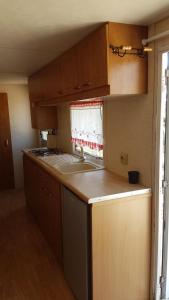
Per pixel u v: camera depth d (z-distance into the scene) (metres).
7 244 3.01
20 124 5.05
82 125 3.11
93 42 1.85
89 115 2.90
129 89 1.77
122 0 1.37
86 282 1.87
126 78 1.75
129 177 2.02
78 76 2.16
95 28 1.80
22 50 2.38
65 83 2.49
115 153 2.35
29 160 3.65
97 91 1.88
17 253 2.82
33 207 3.65
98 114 2.70
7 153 5.04
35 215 3.57
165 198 1.89
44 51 2.41
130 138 2.10
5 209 4.12
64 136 3.75
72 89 2.31
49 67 2.97
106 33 1.67
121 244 1.87
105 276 1.86
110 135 2.41
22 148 5.14
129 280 1.96
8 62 2.90
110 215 1.79
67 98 2.52
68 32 1.88
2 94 4.81
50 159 3.17
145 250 1.97
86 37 1.96
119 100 2.20
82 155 3.08
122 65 1.72
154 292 2.02
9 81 4.50
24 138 5.13
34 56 2.62
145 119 1.90
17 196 4.77
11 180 5.17
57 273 2.46
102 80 1.75
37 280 2.37
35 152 3.79
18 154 5.14
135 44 1.76
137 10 1.51
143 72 1.81
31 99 4.07
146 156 1.93
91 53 1.89
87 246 1.81
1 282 2.35
